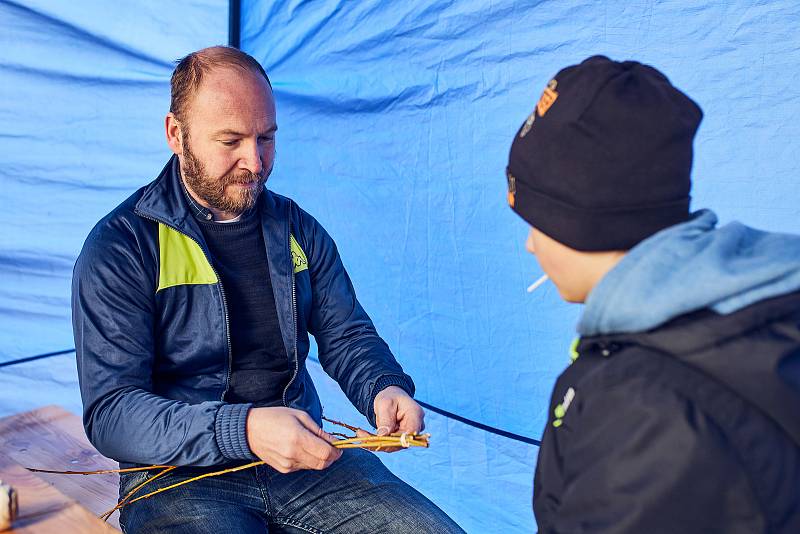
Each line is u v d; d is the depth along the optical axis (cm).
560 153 100
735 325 89
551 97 104
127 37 251
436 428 247
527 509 236
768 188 187
